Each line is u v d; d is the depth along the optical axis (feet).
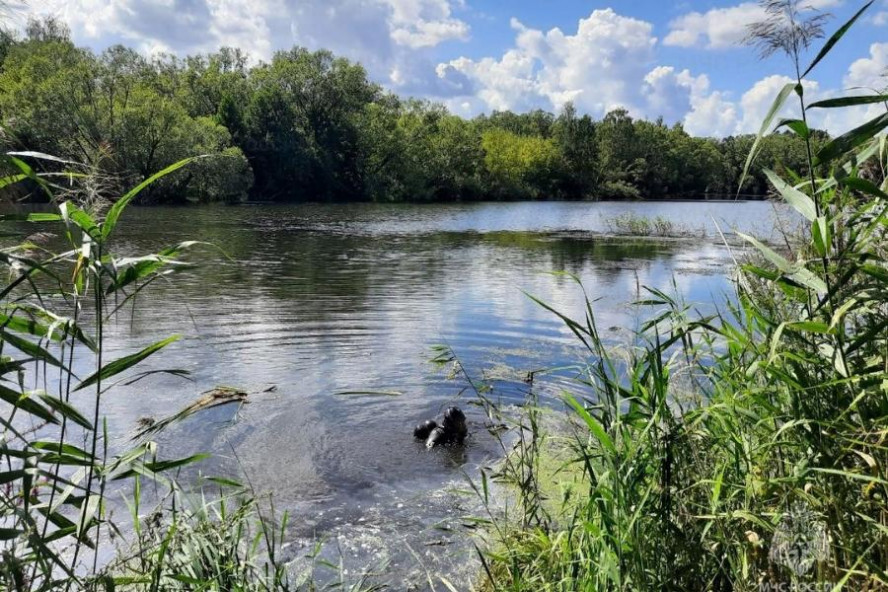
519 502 11.09
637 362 9.08
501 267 49.34
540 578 8.54
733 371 8.59
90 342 6.66
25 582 6.45
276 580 9.41
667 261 53.67
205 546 8.97
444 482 15.11
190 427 17.71
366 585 10.96
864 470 6.95
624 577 7.00
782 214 9.48
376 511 13.69
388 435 17.78
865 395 7.14
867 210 7.27
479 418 18.88
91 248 6.41
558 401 19.34
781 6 6.31
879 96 6.30
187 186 130.82
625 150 249.96
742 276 9.28
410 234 79.56
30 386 19.86
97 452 15.71
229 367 23.08
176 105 138.51
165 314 30.27
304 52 182.39
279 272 44.86
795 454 7.91
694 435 8.50
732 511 7.60
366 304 33.96
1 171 6.56
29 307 6.73
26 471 5.97
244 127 158.92
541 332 28.25
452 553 11.99
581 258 55.88
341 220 101.50
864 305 7.30
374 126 185.16
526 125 303.68
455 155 207.00
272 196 164.66
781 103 6.31
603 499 7.41
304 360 23.98
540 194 233.14
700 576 7.52
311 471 15.48
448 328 28.94
